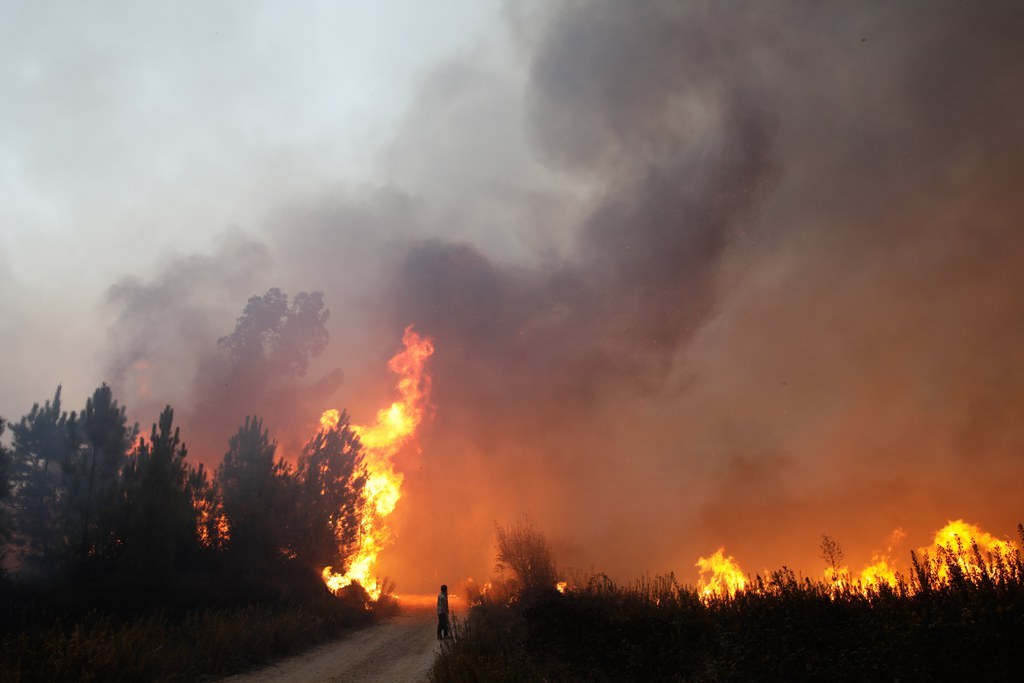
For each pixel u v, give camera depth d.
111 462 23.72
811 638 7.88
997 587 7.04
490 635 14.62
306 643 18.62
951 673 6.41
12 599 18.25
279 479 28.31
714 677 8.48
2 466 23.39
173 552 20.98
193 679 13.11
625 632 10.67
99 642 12.28
